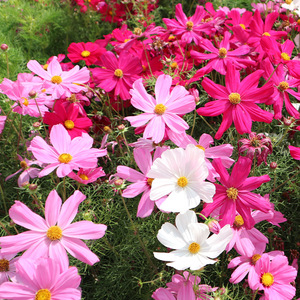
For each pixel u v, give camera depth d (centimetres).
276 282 29
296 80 37
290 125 34
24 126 43
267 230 34
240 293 32
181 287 26
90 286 34
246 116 32
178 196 25
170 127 30
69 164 28
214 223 25
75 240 25
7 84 36
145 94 31
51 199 25
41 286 23
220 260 34
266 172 37
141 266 33
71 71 39
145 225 33
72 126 35
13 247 24
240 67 39
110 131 37
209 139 31
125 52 41
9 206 38
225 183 28
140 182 28
